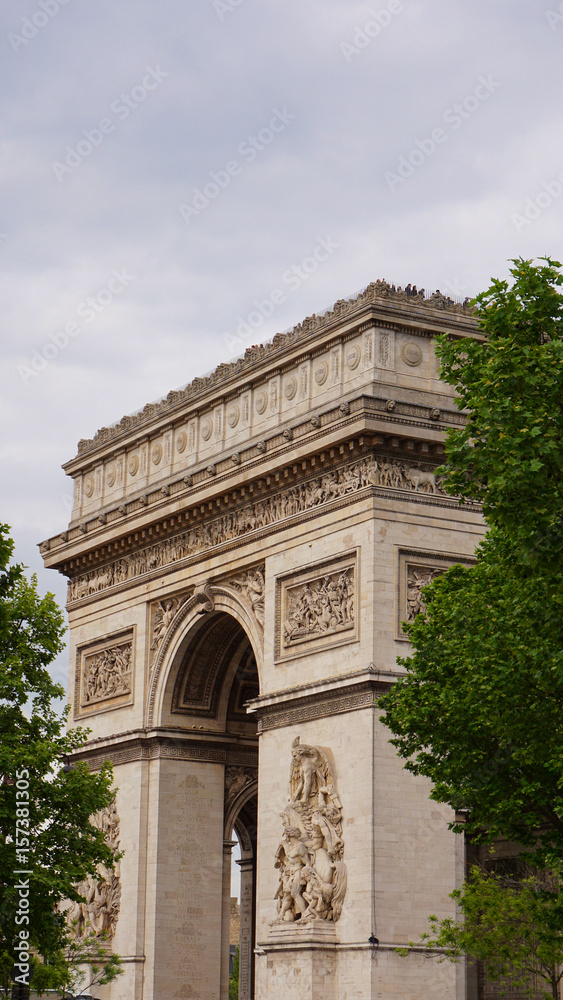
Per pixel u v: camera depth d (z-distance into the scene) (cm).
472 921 9606
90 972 12500
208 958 12750
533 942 9338
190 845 12862
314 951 10269
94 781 9625
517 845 11131
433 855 10356
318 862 10544
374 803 10231
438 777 8100
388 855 10200
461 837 10500
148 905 12675
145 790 12950
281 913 10719
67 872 9206
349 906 10269
